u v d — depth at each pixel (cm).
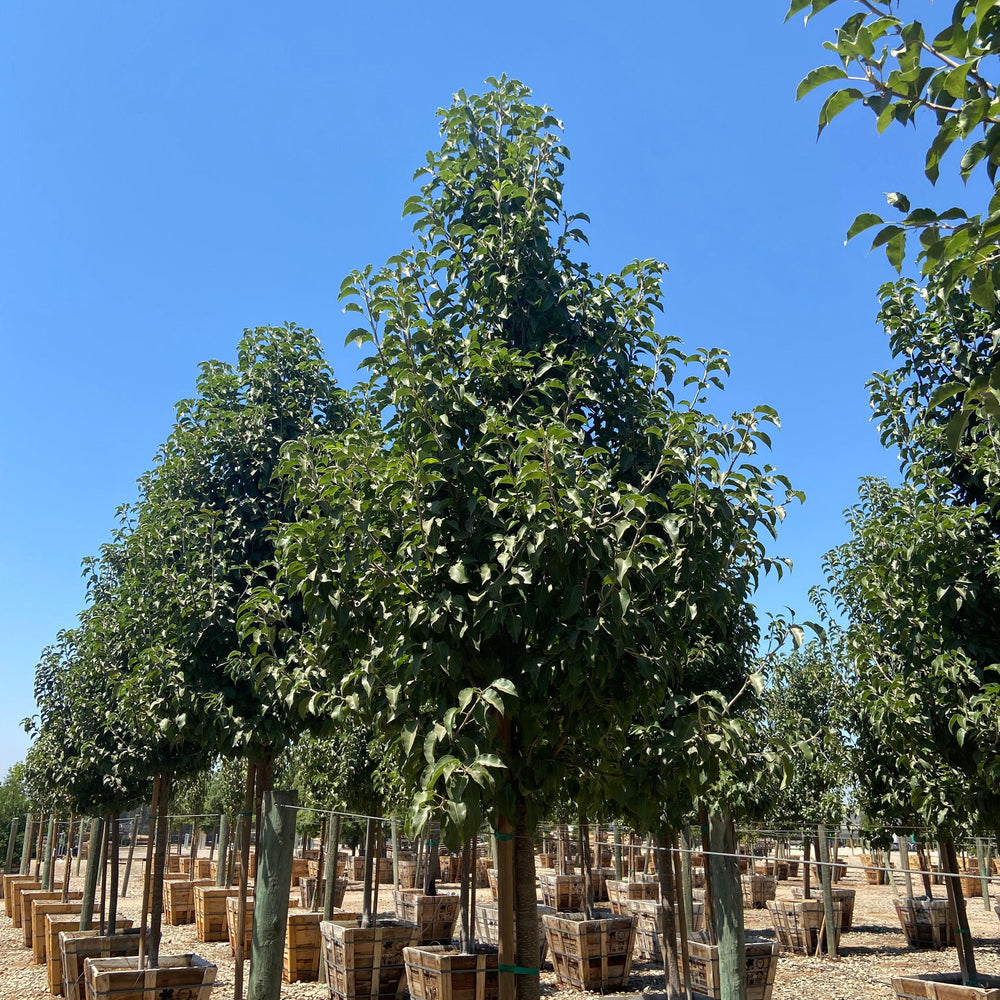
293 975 1087
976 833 865
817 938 1462
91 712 1162
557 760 433
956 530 654
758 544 430
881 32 226
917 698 721
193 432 809
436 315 493
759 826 1498
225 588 728
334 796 1338
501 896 438
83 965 882
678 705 419
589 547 373
